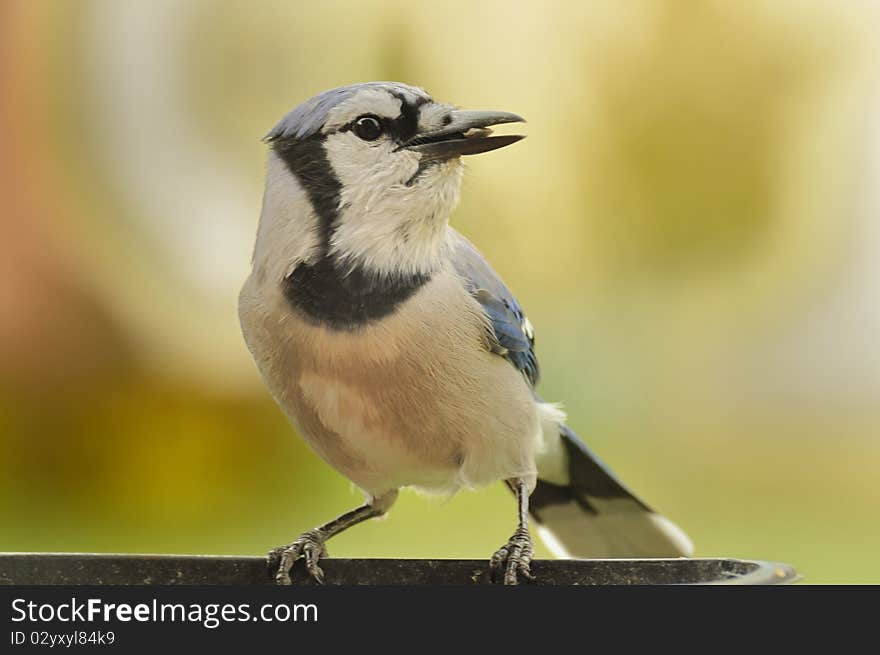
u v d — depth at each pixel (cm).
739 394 1248
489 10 1254
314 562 747
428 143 716
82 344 1177
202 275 1194
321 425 732
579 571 684
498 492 1177
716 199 1257
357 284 705
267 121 1220
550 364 1238
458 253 751
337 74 1238
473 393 719
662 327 1252
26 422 1162
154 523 1163
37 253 1177
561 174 1255
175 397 1186
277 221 721
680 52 1254
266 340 721
